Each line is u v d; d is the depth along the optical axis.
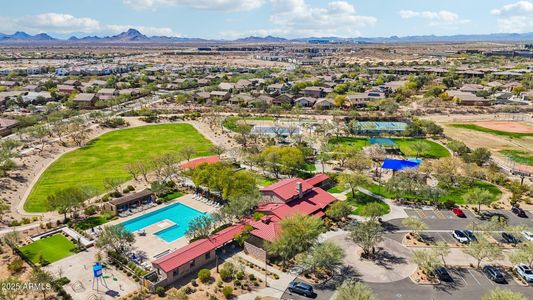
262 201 88.69
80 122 157.25
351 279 61.59
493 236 77.12
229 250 71.94
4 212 85.94
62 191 82.69
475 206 91.50
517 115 190.50
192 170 99.81
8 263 66.62
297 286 58.97
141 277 61.59
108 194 94.94
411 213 87.88
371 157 125.50
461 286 61.06
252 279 62.44
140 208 89.38
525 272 62.78
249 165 120.31
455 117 187.50
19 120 160.62
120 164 119.62
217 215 77.06
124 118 180.12
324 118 185.12
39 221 82.69
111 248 71.19
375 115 180.88
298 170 115.12
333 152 128.00
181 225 82.62
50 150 130.75
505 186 102.88
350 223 79.81
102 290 59.44
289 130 151.88
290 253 66.88
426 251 64.19
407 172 103.56
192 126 169.62
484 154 117.25
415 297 58.31
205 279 61.97
